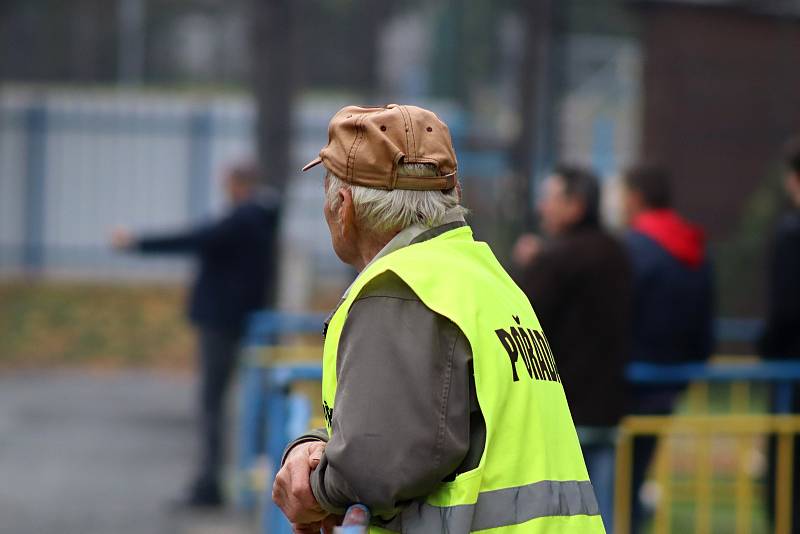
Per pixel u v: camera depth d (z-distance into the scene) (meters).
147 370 48.31
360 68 68.94
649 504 23.98
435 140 8.14
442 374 7.49
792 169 19.14
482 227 44.84
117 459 31.33
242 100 75.44
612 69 68.44
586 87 68.38
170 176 63.88
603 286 16.81
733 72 46.72
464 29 61.34
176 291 59.81
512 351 7.86
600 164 66.31
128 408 39.44
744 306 42.56
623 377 17.06
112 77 76.06
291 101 47.06
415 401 7.36
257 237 26.03
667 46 46.69
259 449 25.75
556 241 17.09
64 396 41.34
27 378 45.12
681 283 20.00
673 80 46.66
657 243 19.97
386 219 8.09
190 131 63.94
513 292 8.45
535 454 7.76
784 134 46.66
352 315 7.69
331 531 8.30
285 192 46.69
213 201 64.00
